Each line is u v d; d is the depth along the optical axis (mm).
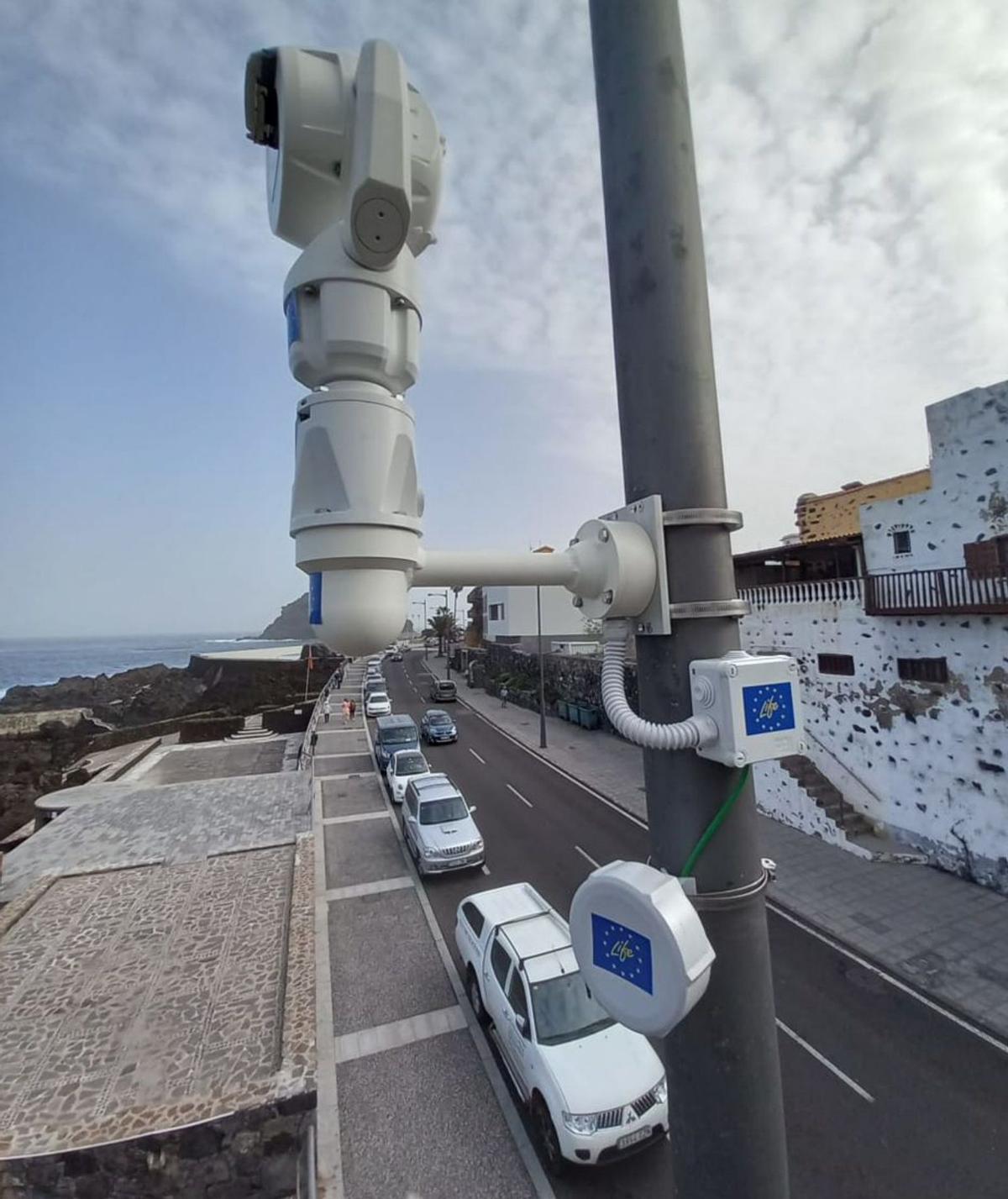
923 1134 4926
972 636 9102
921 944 7590
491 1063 5789
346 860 10930
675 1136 1214
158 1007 5469
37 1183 4020
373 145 1078
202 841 9438
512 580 1295
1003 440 8953
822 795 11273
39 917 7098
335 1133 5047
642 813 13094
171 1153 4211
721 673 1106
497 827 12469
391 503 1167
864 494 15484
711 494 1226
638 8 1305
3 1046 5012
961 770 9258
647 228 1253
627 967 1094
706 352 1261
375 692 29031
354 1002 6742
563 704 24250
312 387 1272
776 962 7395
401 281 1215
